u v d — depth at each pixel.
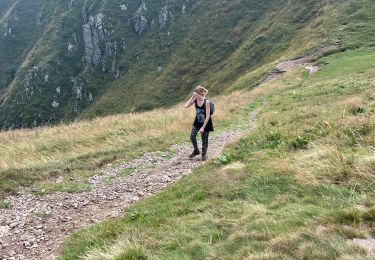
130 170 13.51
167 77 147.75
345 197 7.09
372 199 6.76
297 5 123.88
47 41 195.50
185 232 7.00
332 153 9.08
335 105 18.70
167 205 8.93
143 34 178.38
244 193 8.40
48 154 16.83
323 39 75.25
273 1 154.62
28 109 167.12
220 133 19.44
